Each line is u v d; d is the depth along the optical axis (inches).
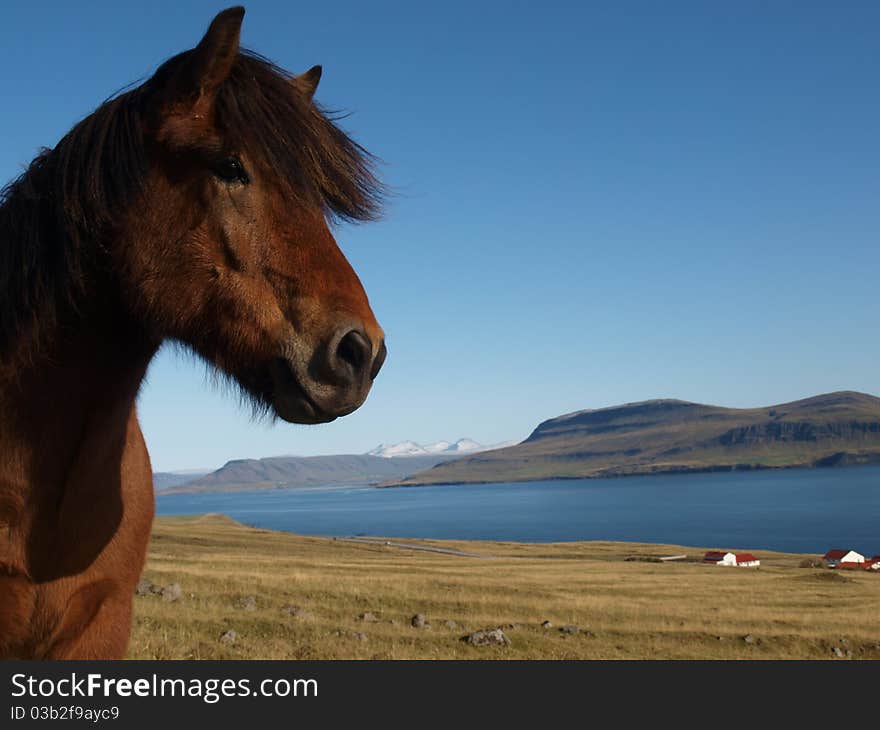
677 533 6230.3
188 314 107.2
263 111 108.6
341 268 111.0
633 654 606.5
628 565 2215.8
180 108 107.3
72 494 112.3
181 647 432.8
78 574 115.2
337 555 2268.7
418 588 860.6
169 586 615.2
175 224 106.4
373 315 111.3
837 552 2997.0
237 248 106.7
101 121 108.3
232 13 103.5
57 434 110.3
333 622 587.5
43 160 116.1
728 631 734.5
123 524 123.9
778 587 1414.9
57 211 106.3
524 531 6796.3
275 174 108.0
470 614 724.0
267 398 110.1
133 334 114.0
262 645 468.4
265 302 106.5
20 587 110.4
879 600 1166.3
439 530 7052.2
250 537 2898.6
